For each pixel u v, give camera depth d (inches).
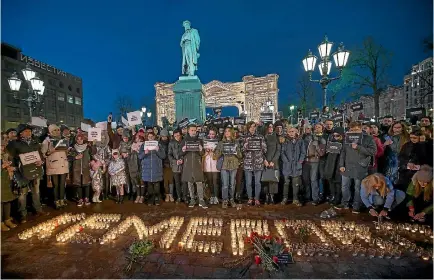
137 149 311.7
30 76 404.2
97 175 310.3
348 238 193.0
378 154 275.6
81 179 296.2
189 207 286.5
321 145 289.1
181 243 185.8
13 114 1656.0
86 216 259.1
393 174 275.0
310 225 223.0
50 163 280.5
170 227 224.7
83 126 358.9
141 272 155.6
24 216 248.1
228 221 241.6
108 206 295.3
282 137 295.0
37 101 426.0
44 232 213.5
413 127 299.1
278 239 180.2
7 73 1641.2
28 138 258.1
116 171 306.3
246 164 288.4
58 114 2207.2
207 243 189.9
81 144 302.7
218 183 329.7
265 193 315.0
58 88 2212.1
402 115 2042.3
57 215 265.9
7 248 189.5
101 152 319.6
